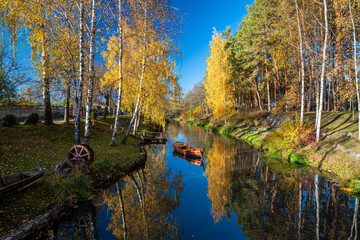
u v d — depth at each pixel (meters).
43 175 7.63
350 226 5.65
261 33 22.08
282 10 15.43
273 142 16.42
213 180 10.30
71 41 9.44
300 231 5.52
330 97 24.14
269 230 5.64
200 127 44.72
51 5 8.53
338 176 9.66
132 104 21.31
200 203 7.71
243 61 28.50
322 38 15.88
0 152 9.01
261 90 34.88
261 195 8.11
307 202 7.27
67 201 6.67
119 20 11.62
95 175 9.11
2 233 4.77
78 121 9.18
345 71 12.61
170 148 20.52
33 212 5.77
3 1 7.27
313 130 15.61
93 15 9.35
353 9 11.01
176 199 8.17
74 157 8.69
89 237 5.52
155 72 16.16
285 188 8.70
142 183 9.98
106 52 15.38
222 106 32.88
